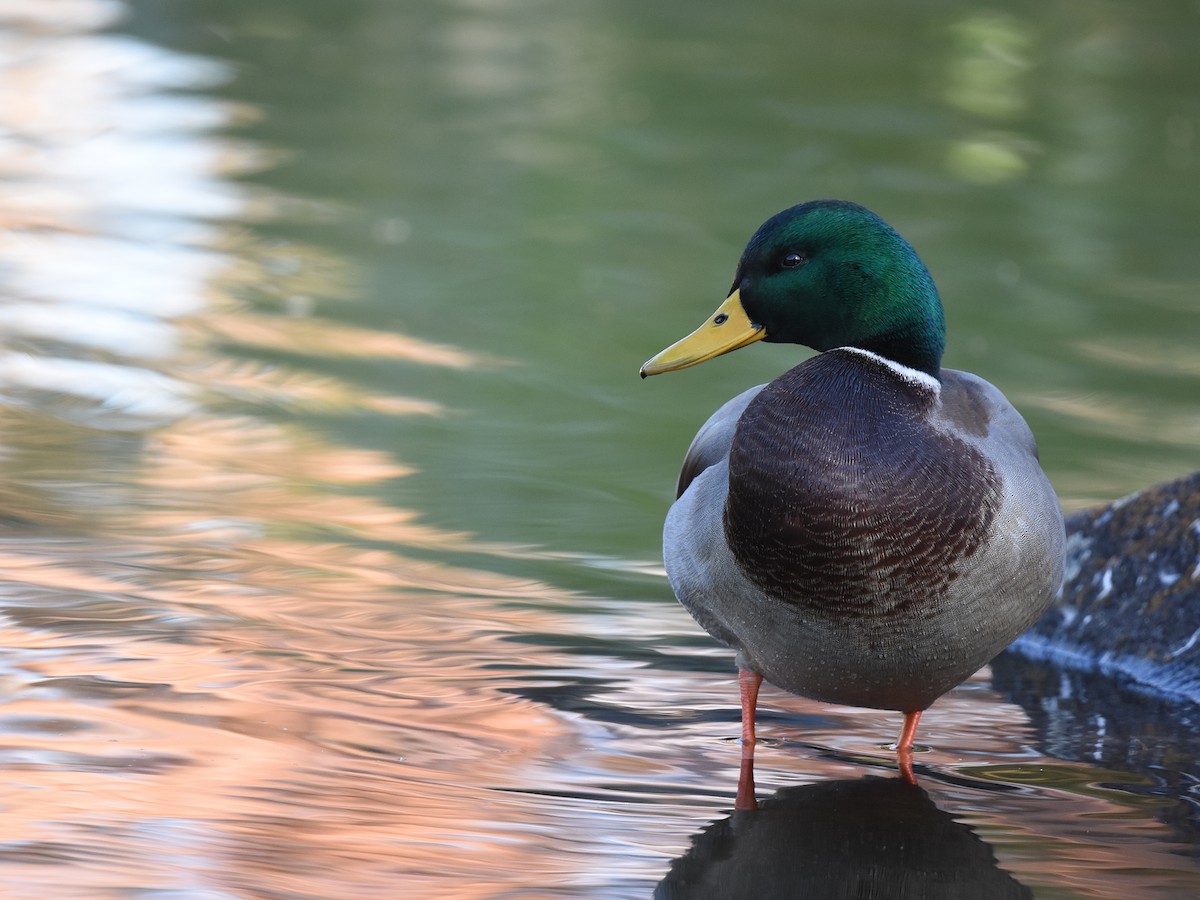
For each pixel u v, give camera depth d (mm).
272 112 21500
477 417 12461
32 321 13688
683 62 25203
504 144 20516
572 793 6934
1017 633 7168
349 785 6816
